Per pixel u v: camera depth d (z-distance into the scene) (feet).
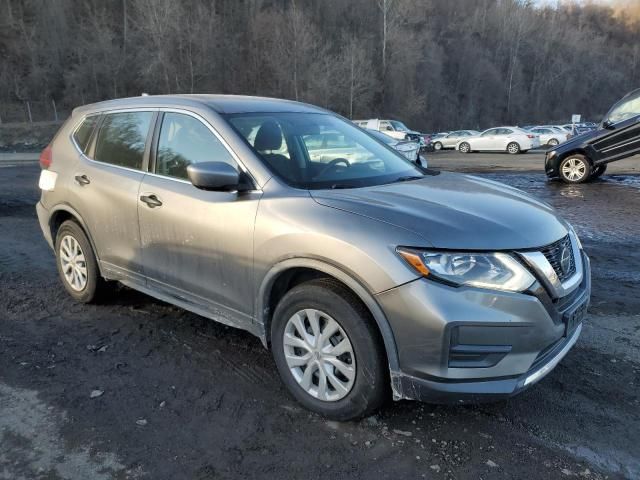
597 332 13.46
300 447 8.95
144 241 12.44
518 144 90.12
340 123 13.74
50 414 9.83
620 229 24.62
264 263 9.91
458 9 272.10
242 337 13.08
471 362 8.40
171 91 165.17
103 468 8.42
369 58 183.32
